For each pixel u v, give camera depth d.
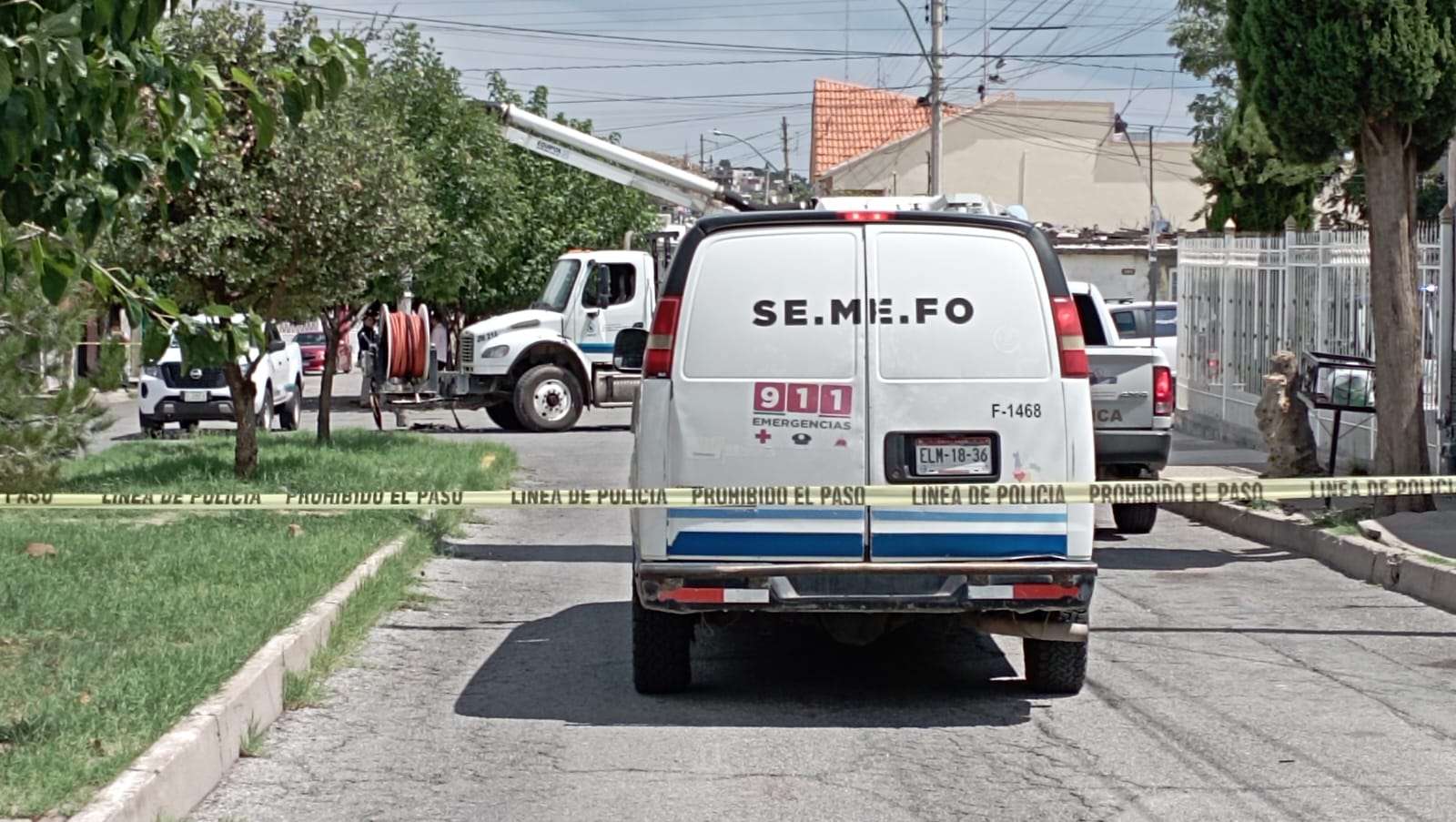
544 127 34.44
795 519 11.74
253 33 22.27
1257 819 9.73
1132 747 11.40
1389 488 14.44
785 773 10.75
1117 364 21.67
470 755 11.20
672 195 34.81
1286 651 14.73
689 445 11.82
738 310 11.88
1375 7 19.47
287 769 10.81
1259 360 32.28
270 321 24.81
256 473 25.11
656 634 12.69
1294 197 40.59
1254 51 20.66
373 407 42.59
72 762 9.35
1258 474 26.84
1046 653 12.84
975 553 11.75
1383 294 20.58
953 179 88.06
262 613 13.95
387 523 20.11
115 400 62.69
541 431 42.53
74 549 17.36
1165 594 17.81
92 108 9.12
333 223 22.97
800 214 11.95
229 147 21.89
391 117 27.50
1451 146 24.14
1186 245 38.34
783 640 15.37
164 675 11.43
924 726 12.02
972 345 11.86
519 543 21.61
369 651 14.58
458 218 45.94
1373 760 11.05
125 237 21.16
